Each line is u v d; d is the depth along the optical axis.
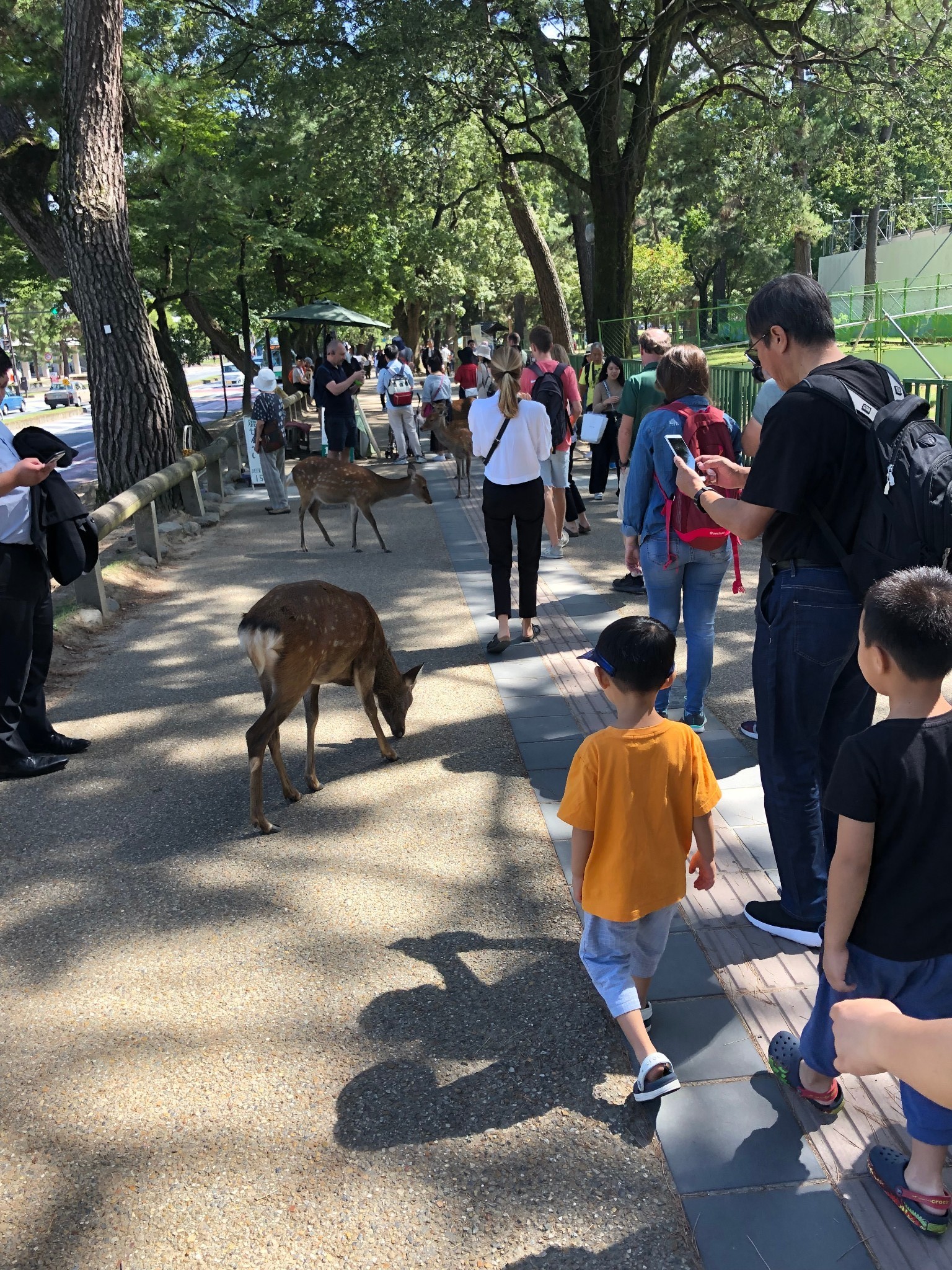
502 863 4.11
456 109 20.62
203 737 5.57
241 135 24.59
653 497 4.85
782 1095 2.78
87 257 10.95
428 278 39.62
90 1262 2.33
